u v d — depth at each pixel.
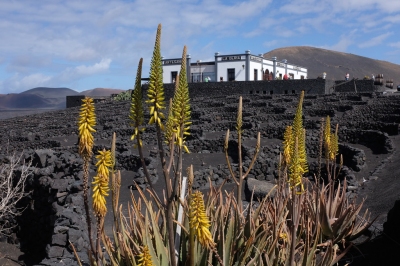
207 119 34.91
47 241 14.31
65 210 11.69
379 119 28.83
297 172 3.96
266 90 48.34
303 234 6.08
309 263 4.77
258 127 29.52
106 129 36.06
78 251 10.22
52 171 17.73
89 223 3.52
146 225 4.52
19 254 15.37
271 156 22.48
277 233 4.80
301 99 4.57
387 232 7.58
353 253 7.25
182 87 3.29
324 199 6.85
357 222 8.15
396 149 21.41
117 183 4.70
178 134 3.34
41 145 33.16
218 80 58.66
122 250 4.43
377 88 45.28
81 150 3.25
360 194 13.96
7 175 16.09
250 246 4.48
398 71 178.12
